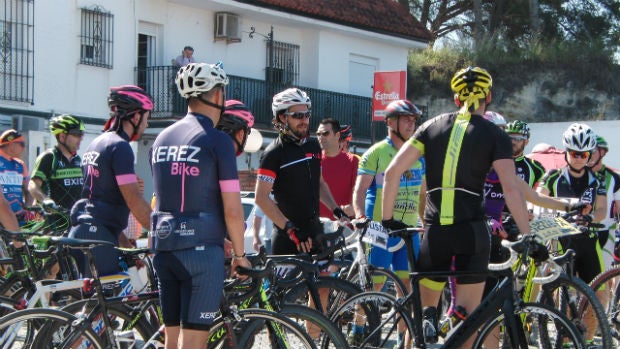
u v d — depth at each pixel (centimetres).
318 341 483
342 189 771
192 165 407
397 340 519
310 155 592
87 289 455
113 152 502
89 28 1542
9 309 520
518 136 693
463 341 470
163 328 458
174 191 410
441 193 473
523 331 457
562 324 456
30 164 1336
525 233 459
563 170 698
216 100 428
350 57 2120
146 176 1689
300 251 561
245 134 553
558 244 652
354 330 539
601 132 1839
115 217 509
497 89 2675
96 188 509
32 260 546
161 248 410
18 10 1417
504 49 2780
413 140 488
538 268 518
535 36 2828
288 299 539
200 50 1770
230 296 453
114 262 504
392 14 2217
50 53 1473
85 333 445
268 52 1927
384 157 656
